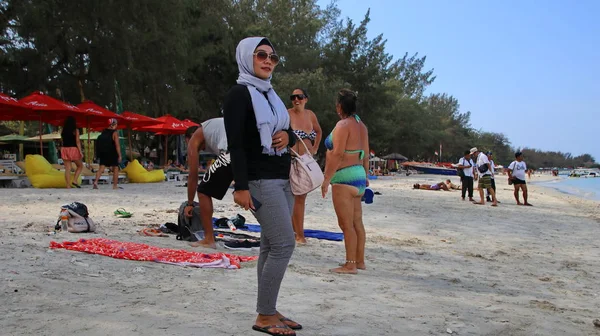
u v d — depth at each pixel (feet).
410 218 37.58
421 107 254.47
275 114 10.68
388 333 11.55
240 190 10.18
